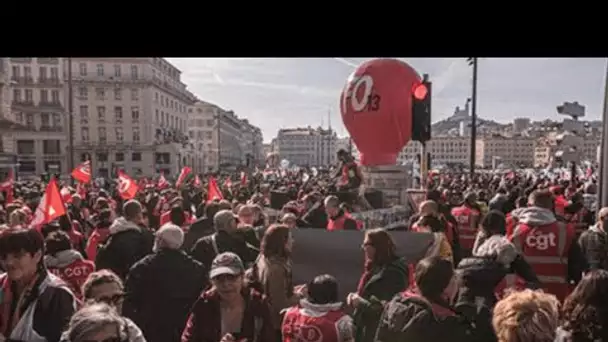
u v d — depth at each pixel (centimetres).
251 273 416
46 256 448
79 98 7600
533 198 510
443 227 582
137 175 7225
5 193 1570
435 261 310
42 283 311
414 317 288
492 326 293
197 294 427
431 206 593
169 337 418
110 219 748
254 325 350
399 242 531
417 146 8269
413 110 818
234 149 15025
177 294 420
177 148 8162
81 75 7594
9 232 312
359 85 939
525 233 500
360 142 985
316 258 549
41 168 7344
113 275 348
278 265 412
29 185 2083
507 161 15125
